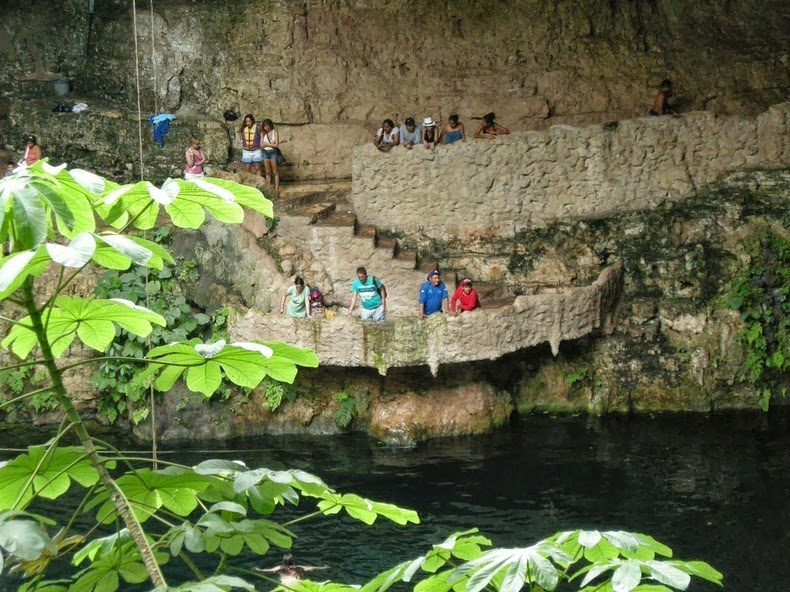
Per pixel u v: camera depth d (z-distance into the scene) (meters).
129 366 19.05
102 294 19.17
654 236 20.75
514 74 23.36
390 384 19.44
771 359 19.73
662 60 23.30
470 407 19.12
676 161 21.39
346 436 19.22
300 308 19.05
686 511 15.61
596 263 20.73
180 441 19.20
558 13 23.45
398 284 20.55
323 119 23.61
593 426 19.31
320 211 21.08
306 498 16.22
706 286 20.22
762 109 22.84
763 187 21.20
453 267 21.11
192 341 3.54
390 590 12.89
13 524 2.93
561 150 21.27
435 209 21.45
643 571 3.19
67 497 15.23
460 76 23.55
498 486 16.69
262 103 23.52
